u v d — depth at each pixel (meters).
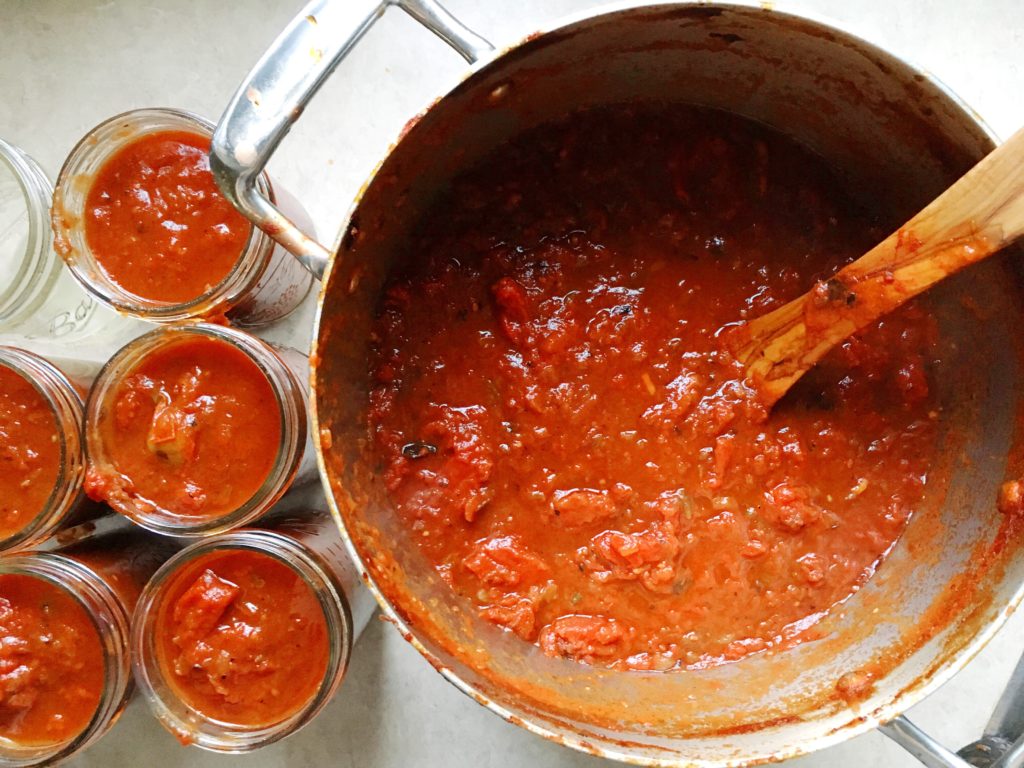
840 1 0.38
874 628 0.32
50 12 0.39
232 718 0.34
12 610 0.34
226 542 0.33
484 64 0.27
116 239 0.35
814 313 0.30
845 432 0.34
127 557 0.37
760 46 0.29
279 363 0.33
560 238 0.34
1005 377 0.31
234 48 0.39
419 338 0.34
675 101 0.34
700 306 0.34
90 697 0.34
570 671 0.32
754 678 0.32
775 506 0.33
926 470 0.33
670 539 0.32
